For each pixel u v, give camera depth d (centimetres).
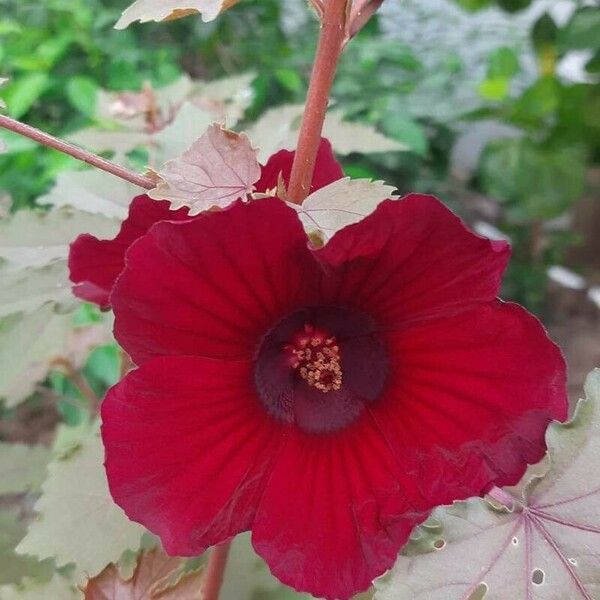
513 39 62
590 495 13
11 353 20
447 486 12
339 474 12
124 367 20
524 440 11
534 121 55
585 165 56
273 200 10
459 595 13
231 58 52
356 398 13
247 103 22
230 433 11
